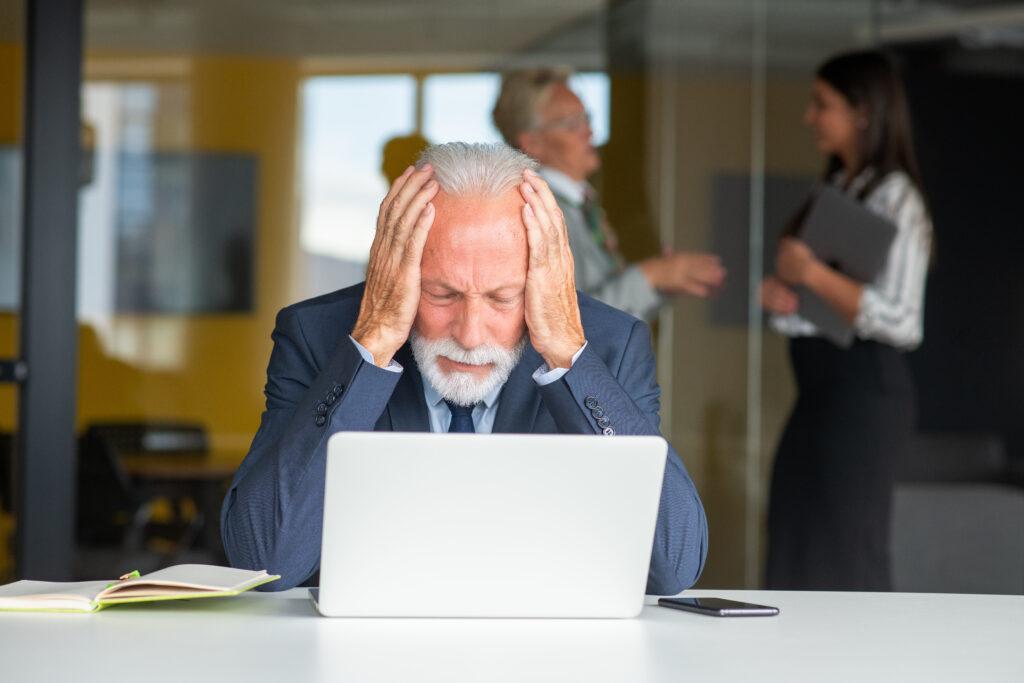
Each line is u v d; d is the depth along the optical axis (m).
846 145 3.54
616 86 3.48
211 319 3.32
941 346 3.58
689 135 3.50
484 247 1.66
